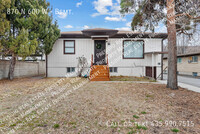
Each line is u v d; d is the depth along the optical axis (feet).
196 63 49.03
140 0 24.88
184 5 23.90
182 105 13.17
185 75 53.72
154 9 26.78
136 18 27.25
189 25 24.84
